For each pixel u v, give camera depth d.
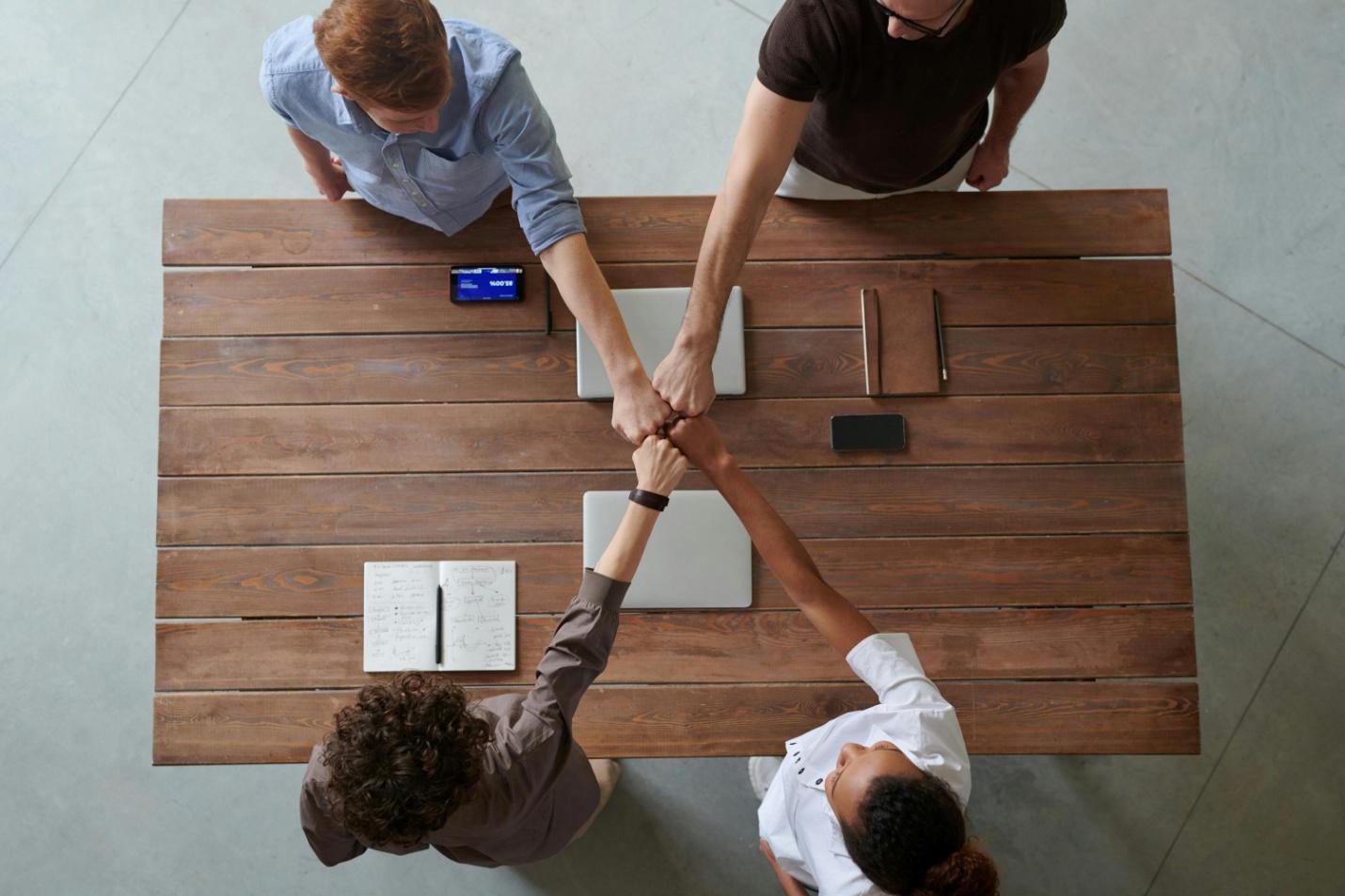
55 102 2.71
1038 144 2.72
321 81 1.49
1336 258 2.66
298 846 2.44
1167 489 1.89
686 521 1.85
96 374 2.62
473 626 1.85
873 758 1.42
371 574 1.85
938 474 1.90
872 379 1.90
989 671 1.86
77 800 2.46
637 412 1.69
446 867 2.42
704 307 1.67
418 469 1.89
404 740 1.28
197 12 2.75
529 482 1.89
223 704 1.83
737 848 2.41
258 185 2.69
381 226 1.93
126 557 2.57
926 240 1.95
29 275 2.65
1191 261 2.68
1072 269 1.94
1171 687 1.85
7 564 2.55
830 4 1.40
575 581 1.87
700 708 1.85
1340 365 2.62
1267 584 2.55
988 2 1.41
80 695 2.51
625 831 2.42
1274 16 2.75
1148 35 2.75
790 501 1.89
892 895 1.40
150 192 2.68
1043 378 1.91
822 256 1.94
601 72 2.73
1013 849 2.43
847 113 1.60
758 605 1.87
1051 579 1.87
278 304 1.91
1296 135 2.71
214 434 1.88
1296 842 2.42
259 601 1.85
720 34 2.75
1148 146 2.72
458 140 1.60
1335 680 2.50
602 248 1.95
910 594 1.87
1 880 2.43
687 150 2.70
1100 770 2.46
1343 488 2.58
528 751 1.49
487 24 2.74
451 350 1.91
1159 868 2.42
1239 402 2.62
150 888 2.43
